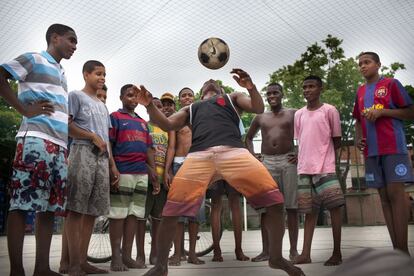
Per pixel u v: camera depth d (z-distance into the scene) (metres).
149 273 2.14
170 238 2.19
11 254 2.28
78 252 2.81
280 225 2.18
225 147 2.23
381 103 3.23
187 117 2.48
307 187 3.49
